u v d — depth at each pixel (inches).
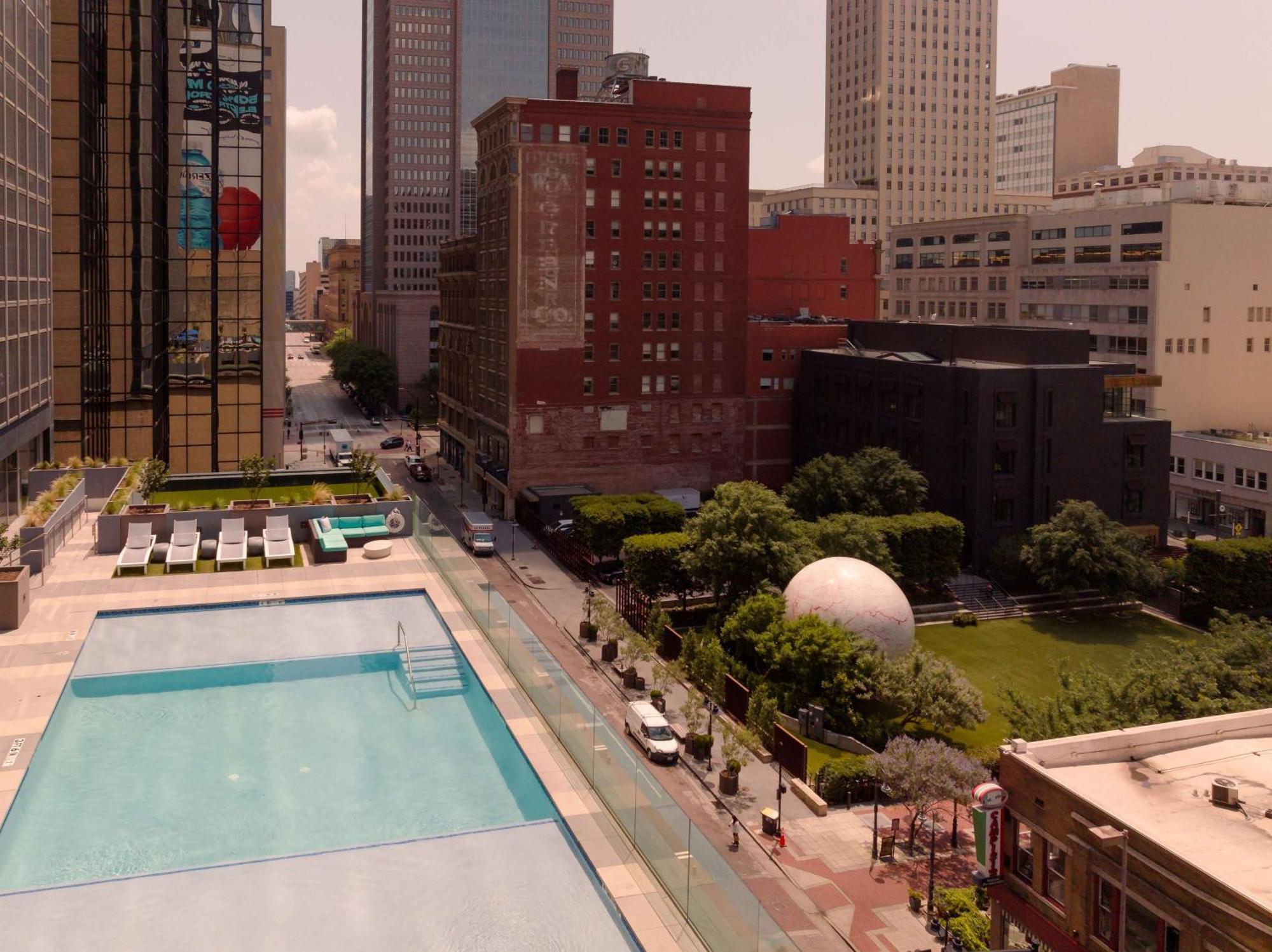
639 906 1139.3
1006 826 1270.9
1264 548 3240.7
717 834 1951.3
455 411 5526.6
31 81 2974.9
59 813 1373.0
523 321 4360.2
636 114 4409.5
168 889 1154.0
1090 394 3708.2
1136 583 3334.2
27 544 2364.7
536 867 1221.7
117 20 3722.9
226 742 1592.0
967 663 2933.1
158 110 3927.2
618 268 4456.2
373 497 3065.9
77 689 1786.4
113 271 3762.3
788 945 943.0
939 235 6565.0
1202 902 990.4
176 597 2260.1
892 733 2391.7
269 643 2018.9
